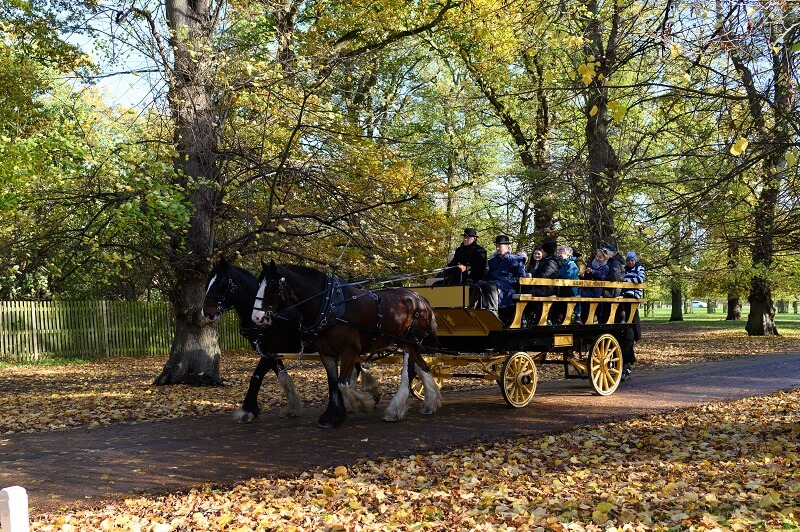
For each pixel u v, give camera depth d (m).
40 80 19.72
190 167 16.14
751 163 8.42
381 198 17.94
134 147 13.85
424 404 12.52
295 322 11.72
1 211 14.62
